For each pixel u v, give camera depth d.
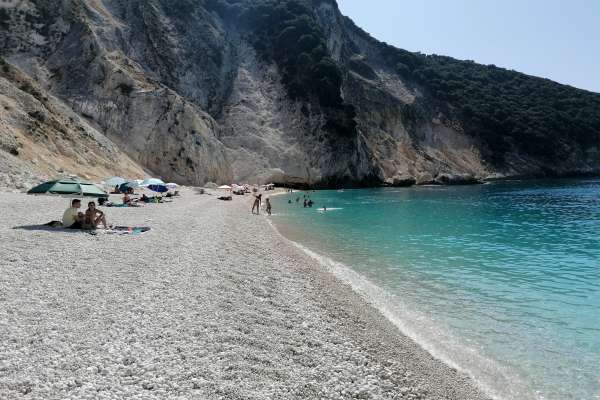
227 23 118.44
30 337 7.33
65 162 46.75
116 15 93.88
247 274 14.41
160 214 29.39
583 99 162.00
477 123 139.38
